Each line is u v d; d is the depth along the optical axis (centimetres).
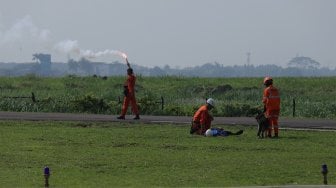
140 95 14612
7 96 12406
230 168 5153
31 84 18562
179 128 8431
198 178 4706
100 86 18125
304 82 19400
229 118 10238
